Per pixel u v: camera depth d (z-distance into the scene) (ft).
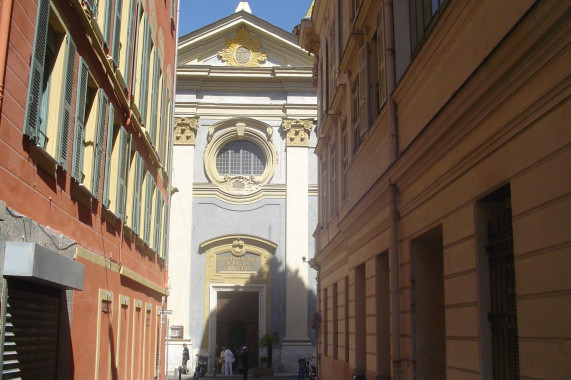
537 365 21.17
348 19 59.26
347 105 58.85
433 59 33.09
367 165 48.98
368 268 49.67
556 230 20.22
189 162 116.47
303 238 115.44
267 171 118.42
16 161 25.64
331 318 73.46
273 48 122.62
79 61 33.60
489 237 26.84
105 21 38.24
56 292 32.78
